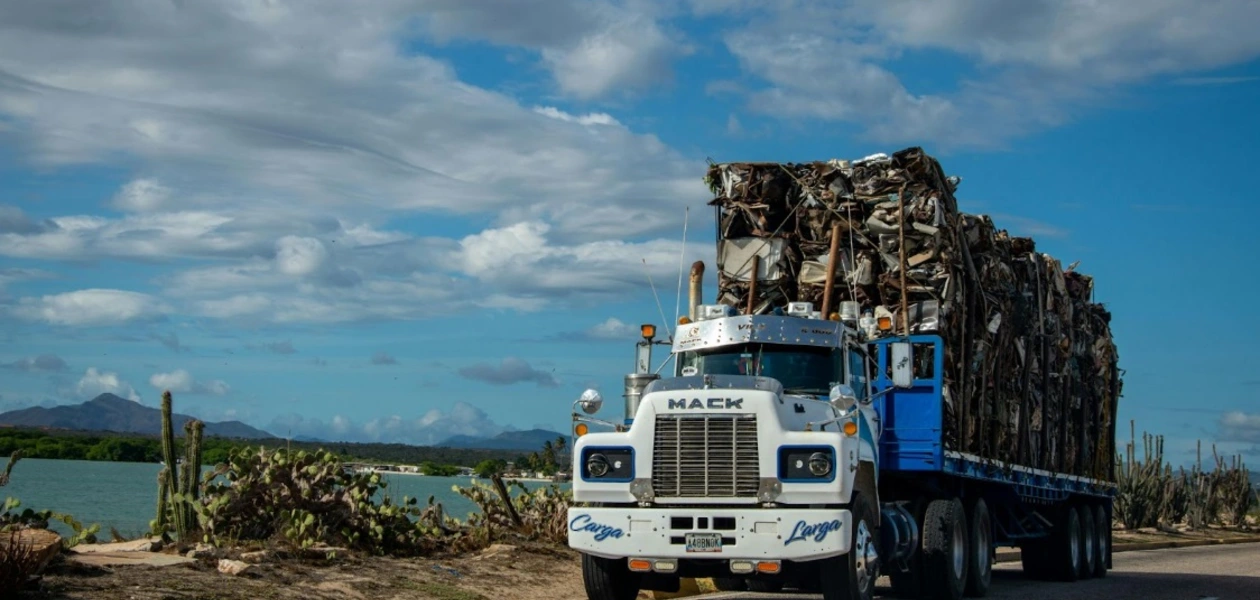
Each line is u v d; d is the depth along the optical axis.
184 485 13.35
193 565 11.20
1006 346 17.30
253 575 11.04
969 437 15.85
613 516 11.06
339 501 14.01
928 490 15.11
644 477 11.15
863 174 16.31
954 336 15.59
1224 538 38.84
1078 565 20.38
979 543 16.02
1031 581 19.88
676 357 13.73
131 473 44.25
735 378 11.59
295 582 11.11
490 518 17.17
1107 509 22.80
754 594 15.34
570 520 11.21
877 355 14.81
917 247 15.84
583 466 11.34
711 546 10.82
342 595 10.97
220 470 13.89
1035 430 18.73
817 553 10.66
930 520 14.64
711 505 11.02
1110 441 23.09
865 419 13.24
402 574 12.40
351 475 14.41
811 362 13.05
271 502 13.66
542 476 26.09
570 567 14.90
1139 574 21.92
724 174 17.09
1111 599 15.73
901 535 13.88
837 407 11.53
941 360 14.54
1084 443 21.27
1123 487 39.69
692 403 11.16
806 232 16.66
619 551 11.02
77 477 37.56
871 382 14.63
